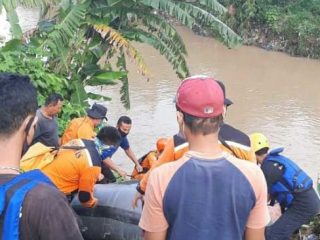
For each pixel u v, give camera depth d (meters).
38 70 8.20
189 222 1.95
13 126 1.70
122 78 10.59
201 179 1.97
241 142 2.88
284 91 20.16
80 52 9.77
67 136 6.25
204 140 2.03
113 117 15.70
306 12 27.14
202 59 24.67
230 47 10.30
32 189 1.62
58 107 5.96
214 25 10.12
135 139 14.16
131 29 10.20
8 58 7.99
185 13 9.71
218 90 2.02
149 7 9.97
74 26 8.98
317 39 25.47
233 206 1.96
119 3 9.55
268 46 26.83
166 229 2.02
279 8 27.45
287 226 4.10
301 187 4.07
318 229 4.50
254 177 2.01
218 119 2.01
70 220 1.65
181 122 2.07
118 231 4.27
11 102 1.69
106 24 9.53
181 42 10.24
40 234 1.61
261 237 2.06
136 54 9.32
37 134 5.84
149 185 2.01
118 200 4.36
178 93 2.06
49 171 4.22
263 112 17.56
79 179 4.24
